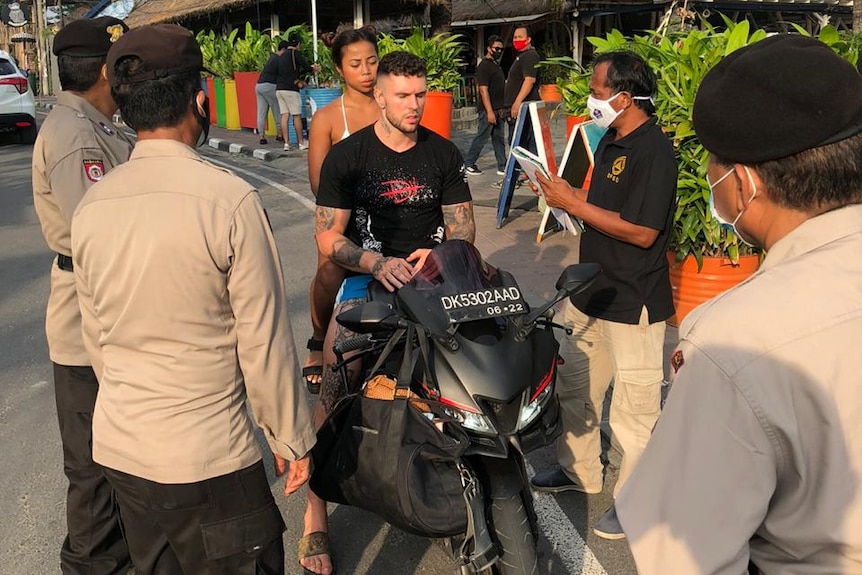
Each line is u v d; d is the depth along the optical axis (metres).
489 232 8.14
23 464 4.12
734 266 5.14
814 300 1.18
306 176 11.84
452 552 2.74
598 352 3.44
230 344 2.07
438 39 12.87
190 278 1.97
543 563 3.24
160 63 2.04
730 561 1.16
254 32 17.38
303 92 14.47
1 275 7.38
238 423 2.10
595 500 3.69
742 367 1.17
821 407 1.15
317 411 3.24
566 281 2.73
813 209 1.25
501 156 10.84
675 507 1.20
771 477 1.16
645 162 3.04
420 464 2.44
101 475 2.87
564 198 3.15
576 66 8.67
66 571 2.98
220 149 15.02
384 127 3.29
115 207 2.01
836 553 1.18
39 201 2.75
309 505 3.27
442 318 2.52
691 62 5.36
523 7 16.97
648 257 3.14
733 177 1.32
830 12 18.50
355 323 2.62
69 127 2.66
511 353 2.51
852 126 1.19
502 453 2.40
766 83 1.20
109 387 2.10
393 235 3.39
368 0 20.06
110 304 2.03
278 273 2.08
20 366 5.34
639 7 16.89
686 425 1.21
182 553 2.12
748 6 17.09
